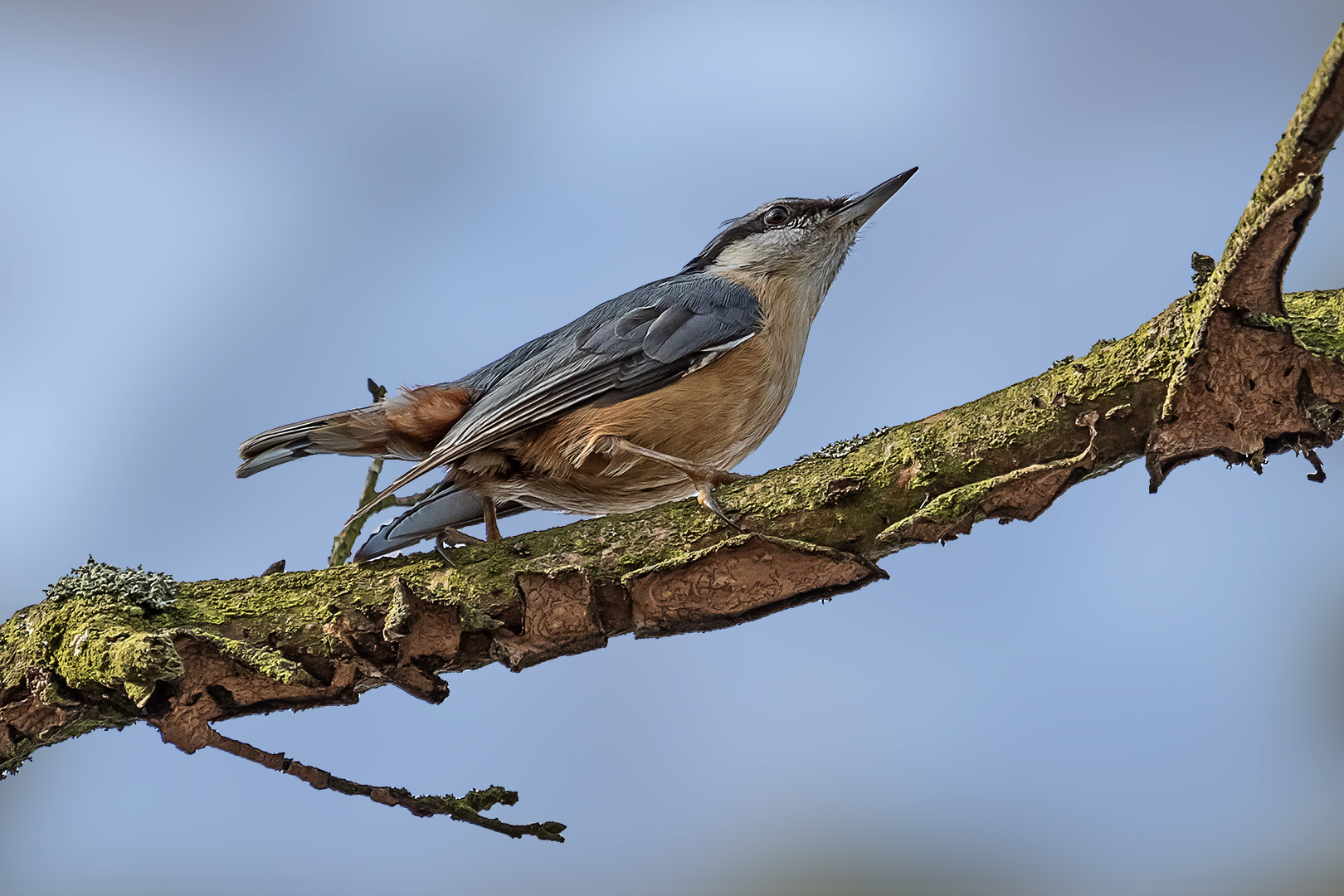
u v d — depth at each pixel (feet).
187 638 18.49
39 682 18.45
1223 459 17.66
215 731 18.94
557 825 19.13
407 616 18.95
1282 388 16.56
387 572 19.88
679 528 19.39
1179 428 17.22
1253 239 15.02
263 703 19.47
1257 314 16.03
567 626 19.63
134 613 18.90
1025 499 18.12
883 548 18.81
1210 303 16.24
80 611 18.74
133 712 18.99
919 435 18.81
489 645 19.81
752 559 18.94
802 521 18.80
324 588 19.67
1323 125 14.14
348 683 19.45
